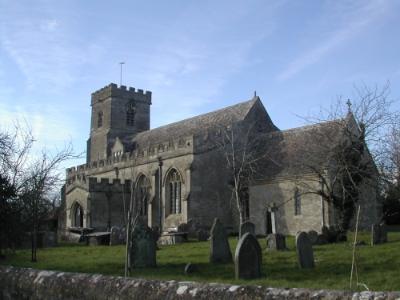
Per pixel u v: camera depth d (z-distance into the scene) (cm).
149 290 863
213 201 4569
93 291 939
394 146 3750
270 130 5116
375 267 1608
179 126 5788
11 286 1128
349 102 4106
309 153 3312
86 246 3444
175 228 4284
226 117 5175
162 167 4875
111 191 5025
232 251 2417
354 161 2997
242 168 4053
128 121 6831
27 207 2220
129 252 1750
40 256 2584
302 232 1714
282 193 4141
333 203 2966
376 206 3816
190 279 1519
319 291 708
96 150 6875
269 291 744
